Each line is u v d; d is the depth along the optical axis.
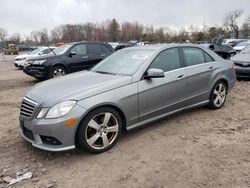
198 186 2.86
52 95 3.46
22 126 3.64
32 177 3.12
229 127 4.49
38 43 70.56
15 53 45.94
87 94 3.45
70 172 3.21
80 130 3.40
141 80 3.97
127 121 3.85
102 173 3.17
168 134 4.22
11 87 9.15
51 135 3.26
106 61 4.93
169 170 3.18
